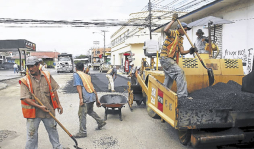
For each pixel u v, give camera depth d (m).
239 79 4.77
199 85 4.59
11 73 26.62
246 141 3.49
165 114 3.66
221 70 4.71
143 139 4.18
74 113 6.16
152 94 4.49
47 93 3.16
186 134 3.51
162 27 15.91
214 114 3.20
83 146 3.84
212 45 6.67
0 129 4.78
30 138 3.05
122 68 29.75
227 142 3.42
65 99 8.28
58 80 16.52
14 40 24.50
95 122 5.31
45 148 3.76
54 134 3.27
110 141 4.07
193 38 12.57
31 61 2.93
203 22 6.77
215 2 9.05
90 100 4.26
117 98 5.95
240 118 3.22
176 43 4.06
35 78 3.07
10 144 3.92
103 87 11.74
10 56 49.50
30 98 2.98
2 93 10.13
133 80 11.28
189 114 3.15
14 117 5.79
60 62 28.34
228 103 3.41
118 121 5.39
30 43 26.78
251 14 8.02
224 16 9.76
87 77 4.40
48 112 3.09
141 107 7.04
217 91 4.14
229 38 9.32
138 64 27.19
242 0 8.48
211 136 3.10
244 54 8.37
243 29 8.47
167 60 4.08
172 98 3.27
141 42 26.08
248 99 3.51
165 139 4.17
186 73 4.52
